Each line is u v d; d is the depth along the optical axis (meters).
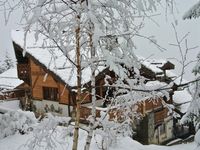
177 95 27.80
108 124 5.76
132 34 4.45
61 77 18.30
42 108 24.23
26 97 25.77
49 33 4.43
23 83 28.97
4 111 14.07
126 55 4.46
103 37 4.57
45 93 23.94
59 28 4.55
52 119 5.30
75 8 4.40
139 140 22.38
